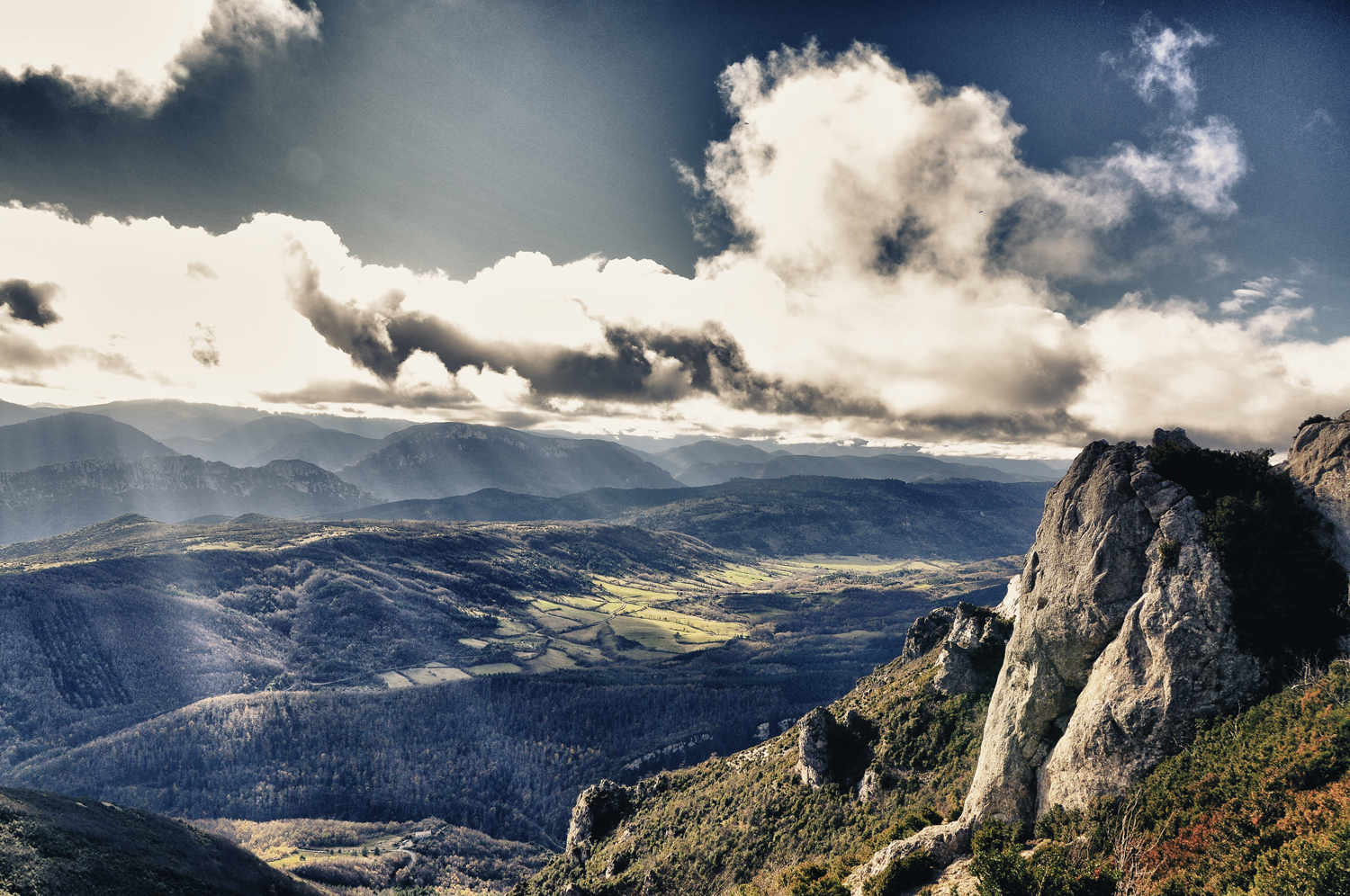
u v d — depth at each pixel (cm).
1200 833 2445
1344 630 2766
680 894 6456
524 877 19600
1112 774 2928
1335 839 2016
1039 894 2475
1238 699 2781
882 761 6206
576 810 10912
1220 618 2853
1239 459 3353
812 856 5650
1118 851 2495
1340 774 2327
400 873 18850
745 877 6119
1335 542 2925
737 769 9600
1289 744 2491
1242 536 2919
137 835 13012
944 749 5862
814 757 6775
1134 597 3170
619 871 8006
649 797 10481
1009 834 3212
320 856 19200
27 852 10306
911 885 3297
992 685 5975
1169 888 2317
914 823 4300
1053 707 3400
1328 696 2558
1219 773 2584
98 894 10300
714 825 7531
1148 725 2875
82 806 13200
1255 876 2169
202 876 12706
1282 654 2802
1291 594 2838
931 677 6875
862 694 9312
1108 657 3125
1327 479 3081
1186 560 2992
